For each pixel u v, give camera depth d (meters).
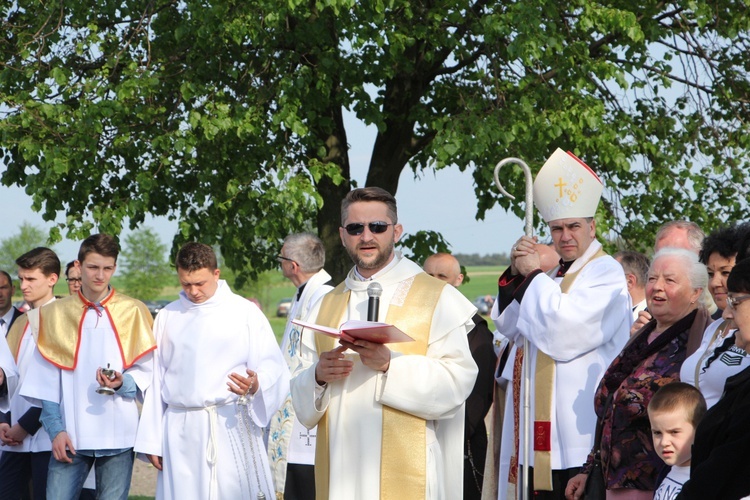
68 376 6.22
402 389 4.32
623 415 4.40
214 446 5.82
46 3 11.42
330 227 12.38
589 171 5.26
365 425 4.41
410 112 11.74
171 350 6.01
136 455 6.34
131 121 11.32
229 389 5.60
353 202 4.62
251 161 11.17
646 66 12.34
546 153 11.69
